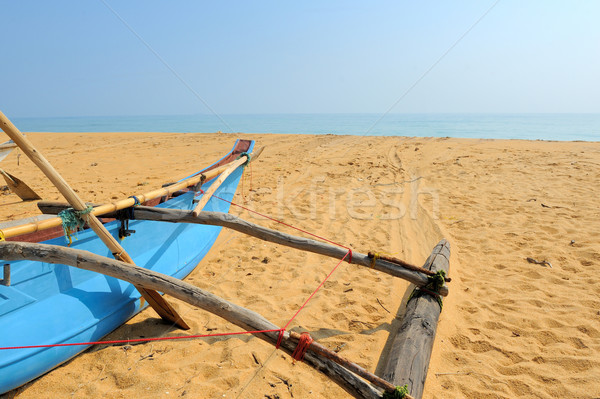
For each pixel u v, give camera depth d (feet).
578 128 154.10
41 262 10.61
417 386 9.33
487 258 18.65
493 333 12.69
